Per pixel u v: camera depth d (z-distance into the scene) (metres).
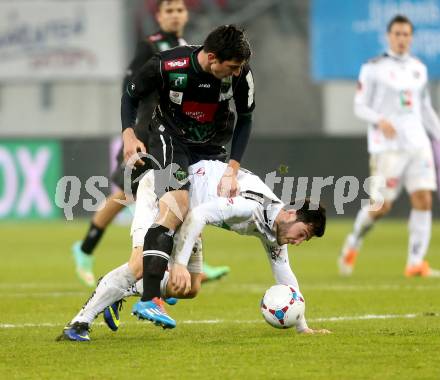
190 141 25.53
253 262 53.88
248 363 22.19
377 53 93.25
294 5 107.12
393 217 91.00
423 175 45.34
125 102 25.67
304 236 24.72
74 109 101.69
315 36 94.06
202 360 22.59
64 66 98.06
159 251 24.17
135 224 25.97
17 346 24.78
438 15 92.69
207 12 102.44
